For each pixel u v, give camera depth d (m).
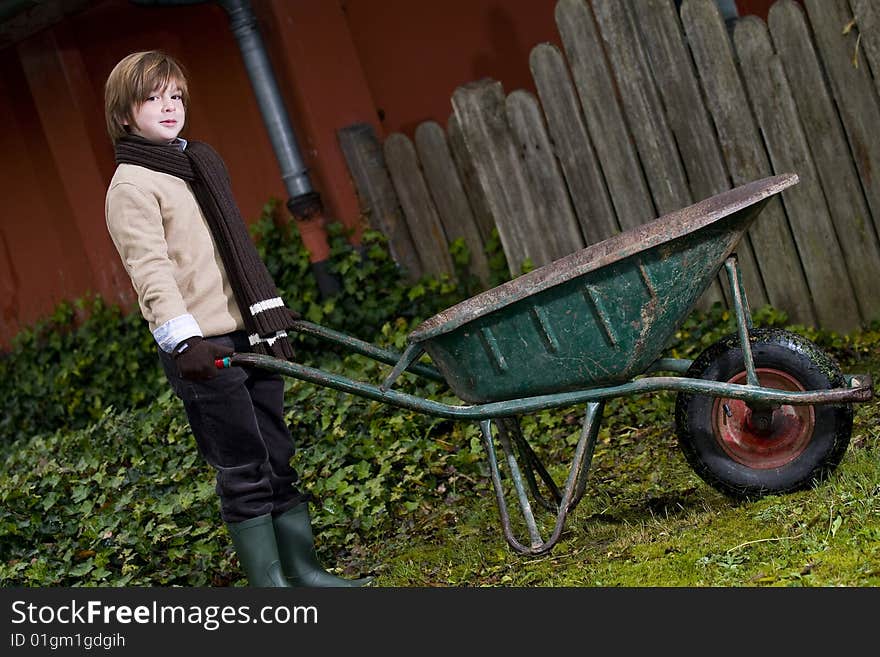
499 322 6.40
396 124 13.74
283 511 7.07
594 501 7.73
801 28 9.89
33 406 14.54
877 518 6.00
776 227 10.40
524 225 11.77
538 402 6.64
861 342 9.93
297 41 12.88
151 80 6.55
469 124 11.79
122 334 14.36
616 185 11.15
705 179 10.67
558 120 11.31
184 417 10.58
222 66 13.41
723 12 11.61
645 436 8.88
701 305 10.88
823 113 9.97
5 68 14.56
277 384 7.05
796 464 6.71
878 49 9.60
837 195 10.07
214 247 6.77
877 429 7.56
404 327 11.95
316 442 9.72
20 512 9.18
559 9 11.02
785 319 10.42
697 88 10.49
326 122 12.98
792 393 6.42
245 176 13.62
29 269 15.25
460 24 13.62
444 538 7.95
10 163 14.95
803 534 6.07
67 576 8.25
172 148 6.64
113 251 14.13
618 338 6.39
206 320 6.62
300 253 12.95
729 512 6.74
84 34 13.83
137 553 8.28
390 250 12.96
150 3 12.50
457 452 9.27
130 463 10.11
